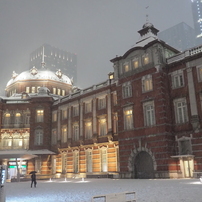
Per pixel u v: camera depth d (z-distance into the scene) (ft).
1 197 42.32
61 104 174.81
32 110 179.63
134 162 116.16
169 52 123.24
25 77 208.85
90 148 147.74
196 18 514.68
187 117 106.01
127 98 123.54
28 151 170.30
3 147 176.86
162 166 103.96
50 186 86.12
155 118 110.32
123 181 96.32
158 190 56.95
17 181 135.85
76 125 161.38
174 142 107.65
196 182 75.20
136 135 116.16
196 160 98.89
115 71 131.85
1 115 181.37
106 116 142.41
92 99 152.76
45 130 175.83
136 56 123.85
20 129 180.34
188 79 107.76
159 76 112.16
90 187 73.41
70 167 159.43
